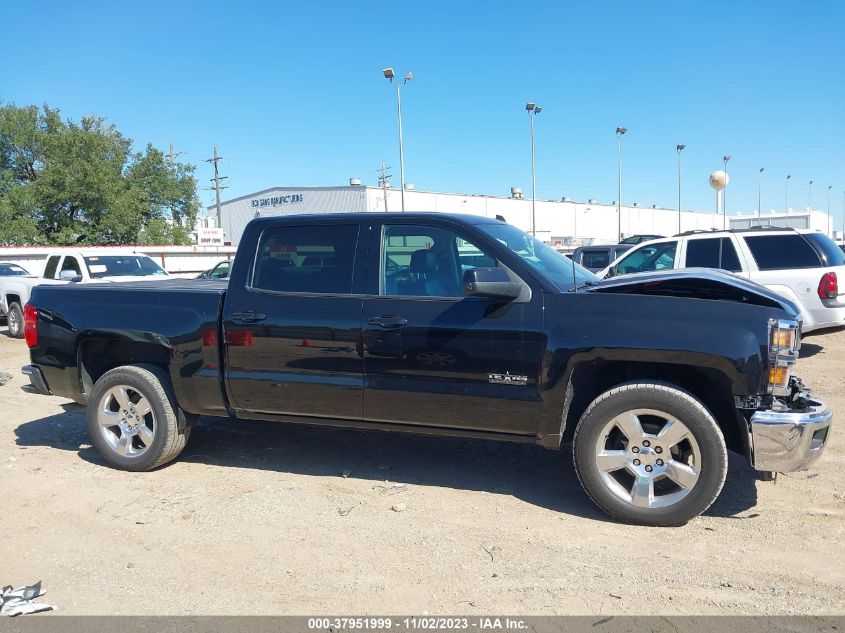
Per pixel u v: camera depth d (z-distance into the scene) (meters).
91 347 5.58
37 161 48.50
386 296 4.61
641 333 4.04
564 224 71.25
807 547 3.85
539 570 3.63
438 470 5.26
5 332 15.57
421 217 4.69
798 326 4.03
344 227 4.84
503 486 4.89
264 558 3.84
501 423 4.38
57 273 14.02
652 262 10.16
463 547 3.92
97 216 45.38
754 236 9.35
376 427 4.73
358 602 3.36
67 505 4.68
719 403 4.28
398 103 32.06
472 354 4.35
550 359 4.18
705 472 3.98
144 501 4.73
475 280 4.11
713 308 4.05
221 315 4.98
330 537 4.09
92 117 51.44
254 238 5.04
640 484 4.12
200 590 3.52
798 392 4.23
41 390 5.68
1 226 41.19
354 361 4.62
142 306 5.24
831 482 4.80
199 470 5.36
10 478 5.22
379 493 4.79
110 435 5.40
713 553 3.79
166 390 5.21
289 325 4.77
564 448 5.75
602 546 3.90
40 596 3.49
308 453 5.73
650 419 4.18
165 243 50.69
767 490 4.69
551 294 4.28
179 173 57.50
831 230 67.06
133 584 3.60
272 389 4.87
